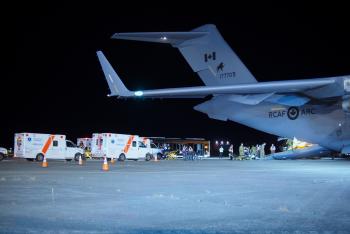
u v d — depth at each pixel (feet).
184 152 127.03
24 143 107.65
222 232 21.21
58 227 22.22
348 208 28.19
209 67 78.54
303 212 26.71
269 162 100.63
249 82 75.00
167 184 43.55
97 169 70.38
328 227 22.30
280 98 78.13
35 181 46.96
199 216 25.38
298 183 44.50
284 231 21.42
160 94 68.90
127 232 21.12
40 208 28.19
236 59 76.33
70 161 115.14
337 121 75.46
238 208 28.22
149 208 28.22
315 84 69.26
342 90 68.95
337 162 97.55
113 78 71.31
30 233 20.88
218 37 77.66
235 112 82.94
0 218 24.66
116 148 113.50
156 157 120.67
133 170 67.62
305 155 112.68
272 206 29.04
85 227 22.24
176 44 78.79
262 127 82.74
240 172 61.87
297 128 79.20
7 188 39.78
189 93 68.28
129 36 69.31
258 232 21.21
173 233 20.97
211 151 209.97
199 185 42.65
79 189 38.99
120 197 33.47
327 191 37.37
